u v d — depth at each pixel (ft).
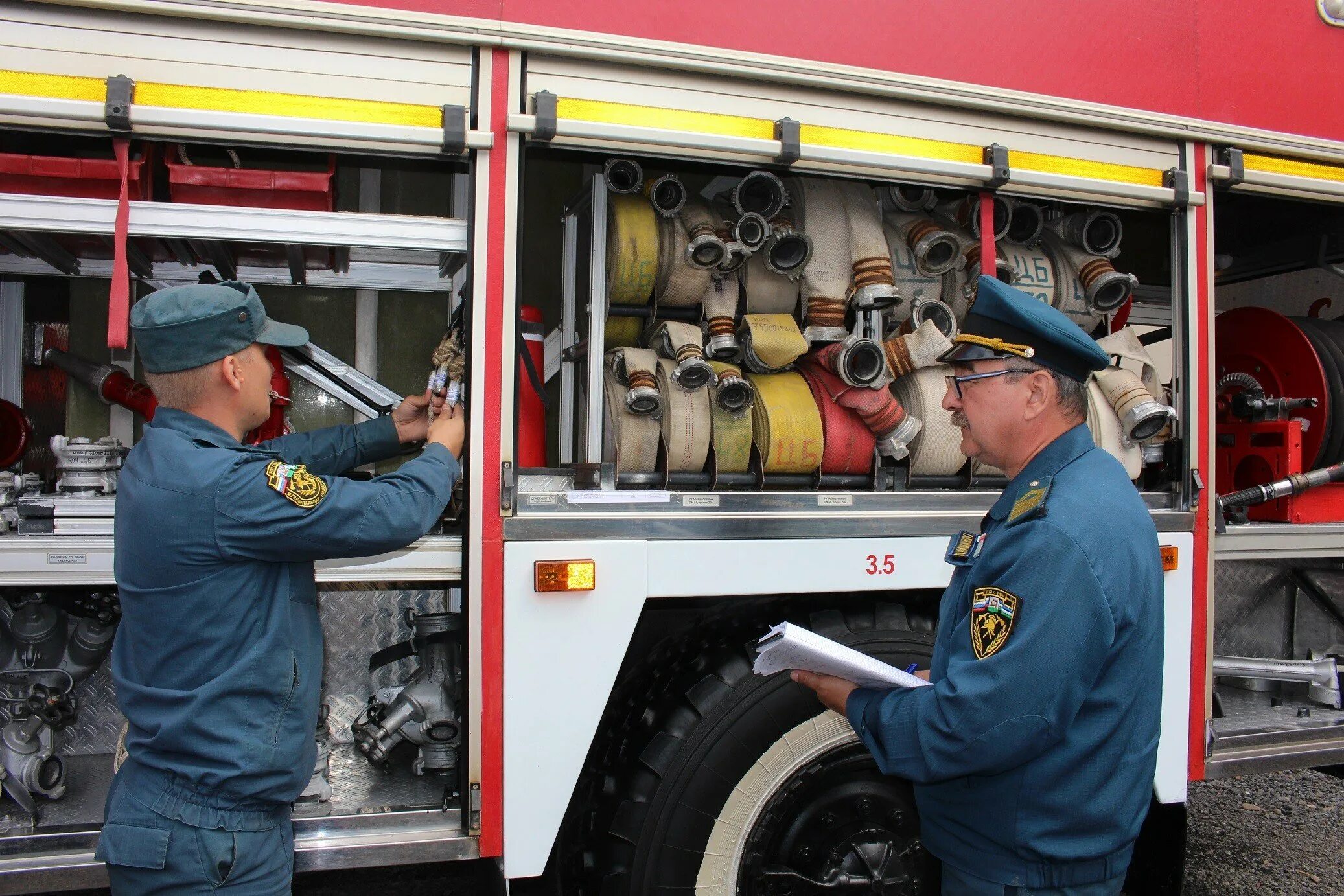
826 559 6.49
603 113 5.96
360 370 8.73
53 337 8.77
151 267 7.74
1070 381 4.56
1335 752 8.32
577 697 5.97
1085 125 7.09
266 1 5.43
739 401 6.63
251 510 4.77
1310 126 7.77
